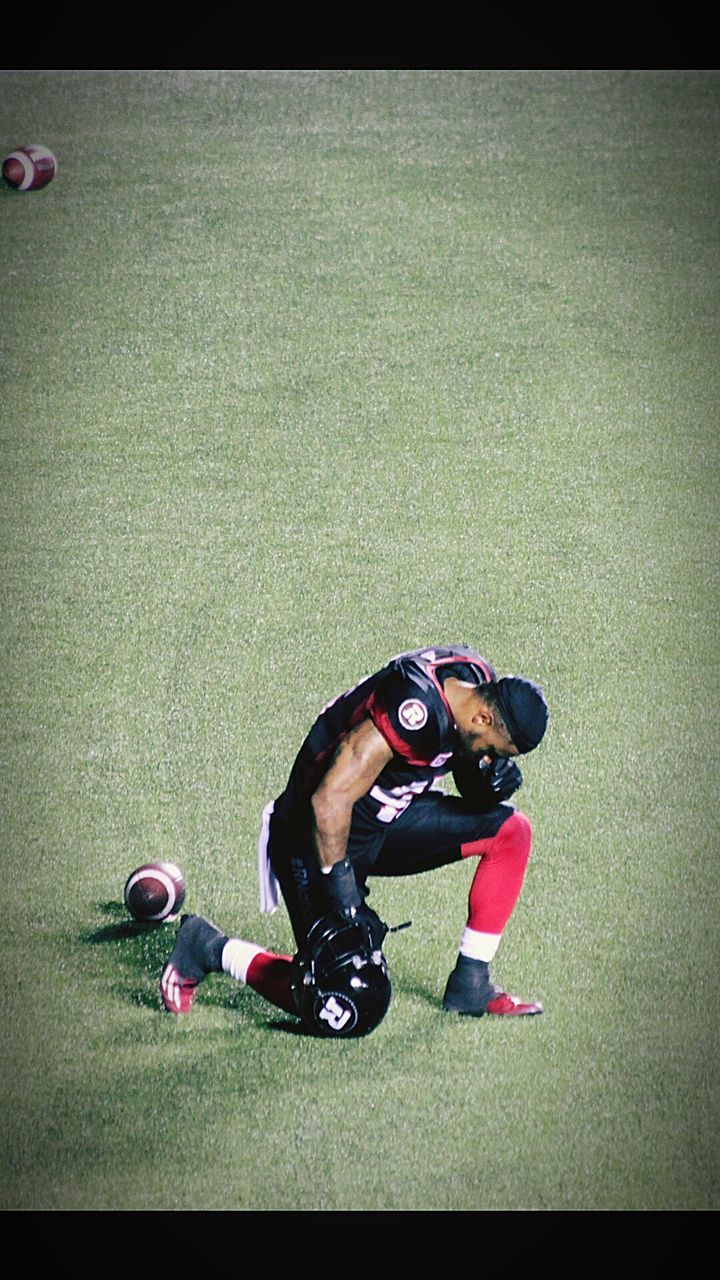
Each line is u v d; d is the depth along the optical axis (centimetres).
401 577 2547
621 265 3619
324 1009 1554
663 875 1892
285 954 1767
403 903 1845
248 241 3756
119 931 1805
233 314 3441
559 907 1833
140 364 3244
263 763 2119
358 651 2355
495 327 3375
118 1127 1515
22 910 1839
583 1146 1499
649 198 3925
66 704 2239
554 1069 1586
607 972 1728
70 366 3234
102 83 4606
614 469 2866
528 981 1711
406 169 4103
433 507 2752
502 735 1518
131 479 2844
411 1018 1648
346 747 1502
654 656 2342
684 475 2845
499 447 2945
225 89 4578
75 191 3991
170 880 1795
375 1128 1513
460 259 3662
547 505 2756
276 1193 1451
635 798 2036
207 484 2830
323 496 2791
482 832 1617
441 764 1538
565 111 4412
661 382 3159
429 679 1503
